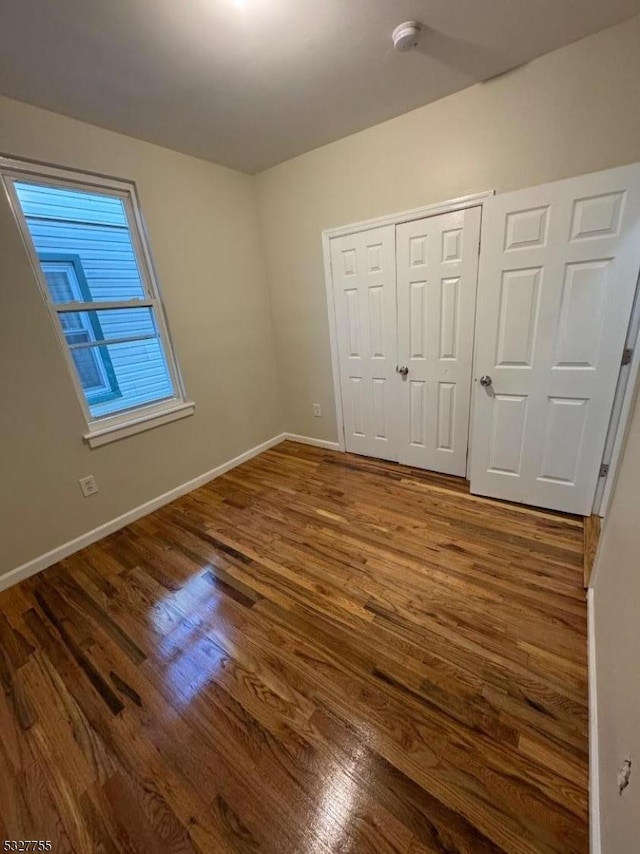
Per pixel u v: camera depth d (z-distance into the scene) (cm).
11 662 152
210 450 306
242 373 327
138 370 256
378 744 114
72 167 202
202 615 169
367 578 183
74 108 189
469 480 273
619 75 162
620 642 96
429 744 113
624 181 166
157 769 112
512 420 224
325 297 304
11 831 102
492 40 162
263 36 148
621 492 126
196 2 128
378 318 281
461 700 124
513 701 122
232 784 107
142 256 247
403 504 247
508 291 205
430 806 99
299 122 222
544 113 182
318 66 170
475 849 90
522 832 92
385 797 101
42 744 121
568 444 211
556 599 161
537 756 107
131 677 142
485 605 161
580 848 89
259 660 145
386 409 304
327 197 272
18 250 189
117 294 239
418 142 222
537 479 227
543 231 188
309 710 125
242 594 180
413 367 276
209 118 209
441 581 177
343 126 232
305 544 214
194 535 231
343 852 92
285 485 289
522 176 198
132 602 180
